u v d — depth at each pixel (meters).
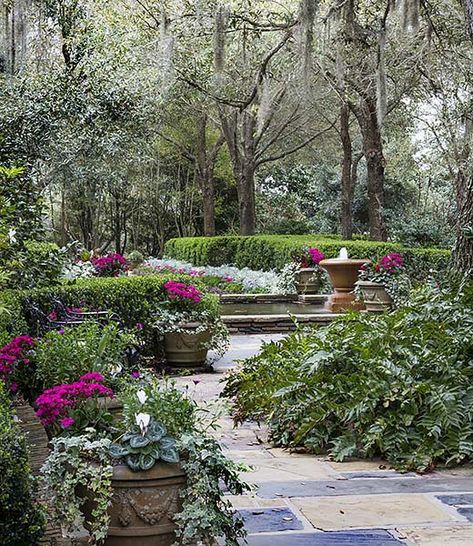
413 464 3.81
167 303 7.27
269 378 4.86
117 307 6.97
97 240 26.52
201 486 2.34
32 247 7.78
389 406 4.21
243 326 10.76
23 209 6.75
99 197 24.22
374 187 15.73
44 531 2.36
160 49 11.07
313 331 5.35
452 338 4.54
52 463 2.42
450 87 13.12
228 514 2.51
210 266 19.52
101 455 2.38
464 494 3.33
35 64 14.12
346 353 4.64
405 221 18.30
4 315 4.68
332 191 24.59
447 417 3.96
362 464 3.96
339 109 19.16
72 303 6.65
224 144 25.50
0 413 2.50
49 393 2.80
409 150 19.89
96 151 13.73
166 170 26.08
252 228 21.61
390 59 12.33
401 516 3.00
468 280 5.23
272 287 14.70
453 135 13.67
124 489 2.35
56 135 12.88
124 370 4.23
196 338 7.23
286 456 4.16
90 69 13.58
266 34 14.72
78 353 3.87
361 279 11.70
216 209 26.67
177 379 6.77
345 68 12.28
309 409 4.34
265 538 2.74
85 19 14.06
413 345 4.56
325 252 14.61
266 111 11.96
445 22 10.78
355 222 24.23
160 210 26.75
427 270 12.75
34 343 4.21
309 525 2.89
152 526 2.36
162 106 18.41
